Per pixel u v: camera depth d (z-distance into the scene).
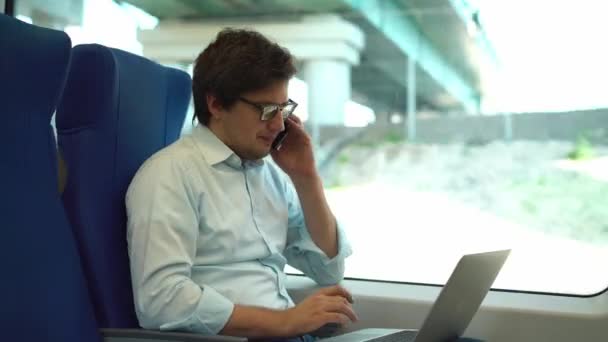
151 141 1.55
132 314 1.39
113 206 1.39
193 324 1.26
